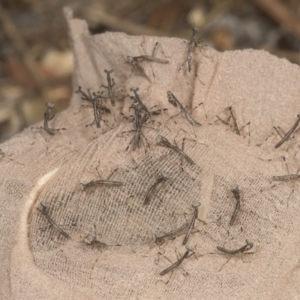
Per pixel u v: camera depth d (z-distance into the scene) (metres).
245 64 0.30
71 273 0.29
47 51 0.47
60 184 0.29
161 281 0.29
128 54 0.31
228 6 0.48
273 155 0.29
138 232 0.29
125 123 0.30
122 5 0.48
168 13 0.48
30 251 0.29
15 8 0.49
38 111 0.45
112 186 0.29
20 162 0.30
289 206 0.29
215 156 0.29
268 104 0.30
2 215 0.29
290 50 0.47
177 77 0.30
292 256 0.29
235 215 0.29
